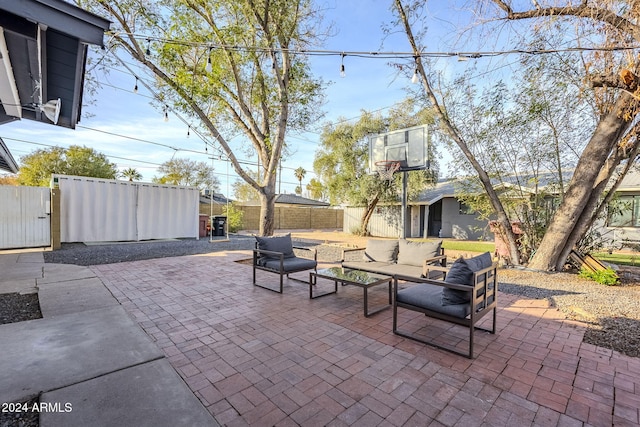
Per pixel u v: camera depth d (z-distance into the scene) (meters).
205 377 2.30
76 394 1.97
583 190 5.64
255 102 8.06
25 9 2.07
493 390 2.18
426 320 3.56
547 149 6.32
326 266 6.75
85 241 9.36
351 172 15.16
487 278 2.99
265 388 2.18
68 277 5.18
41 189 8.41
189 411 1.85
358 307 3.99
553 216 6.14
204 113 6.95
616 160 5.49
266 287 4.88
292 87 7.93
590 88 4.80
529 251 6.82
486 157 6.93
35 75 3.21
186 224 11.50
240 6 6.50
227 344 2.86
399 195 14.24
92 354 2.51
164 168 27.11
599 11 4.09
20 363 2.34
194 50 6.45
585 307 3.86
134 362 2.40
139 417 1.77
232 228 15.68
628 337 3.07
